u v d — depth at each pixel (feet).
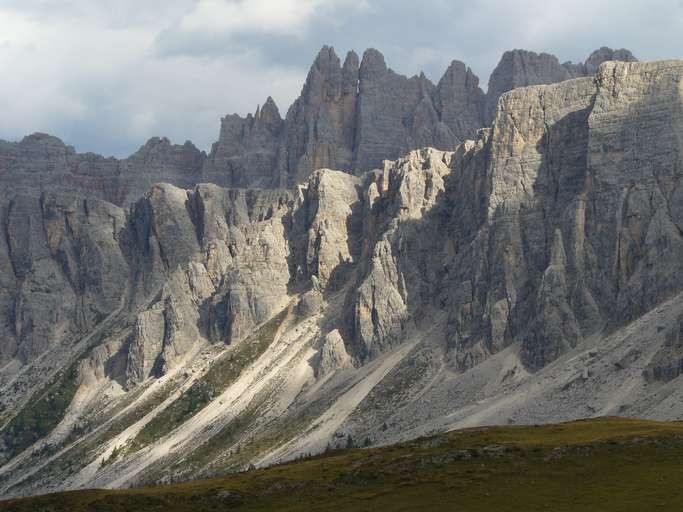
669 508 629.92
